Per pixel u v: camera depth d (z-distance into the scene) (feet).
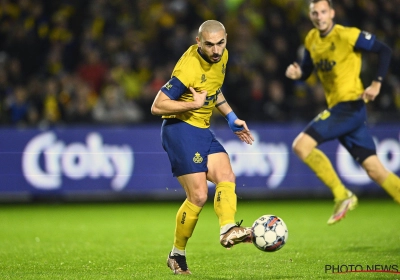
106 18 177.68
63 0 179.01
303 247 85.05
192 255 79.41
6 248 87.56
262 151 152.66
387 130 153.48
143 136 151.94
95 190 149.79
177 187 152.46
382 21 187.42
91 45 171.12
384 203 150.82
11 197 161.79
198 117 63.36
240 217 125.08
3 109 155.12
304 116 163.43
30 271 68.08
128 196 164.86
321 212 133.59
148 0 181.68
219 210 61.57
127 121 157.89
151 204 154.40
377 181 90.53
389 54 87.20
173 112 60.49
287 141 153.79
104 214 134.41
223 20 179.83
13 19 174.81
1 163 147.74
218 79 63.10
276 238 60.70
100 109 156.87
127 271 67.56
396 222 115.55
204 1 183.21
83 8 179.42
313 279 61.26
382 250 81.05
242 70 167.63
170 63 170.19
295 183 153.48
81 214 134.62
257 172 152.25
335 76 89.35
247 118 161.27
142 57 171.12
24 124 154.10
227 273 65.51
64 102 157.28
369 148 90.33
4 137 148.05
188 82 61.46
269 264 71.20
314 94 165.78
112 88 159.22
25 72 169.37
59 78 162.50
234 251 82.28
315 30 91.66
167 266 70.85
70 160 149.48
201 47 60.44
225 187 62.28
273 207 143.95
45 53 171.94
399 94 169.48
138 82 168.66
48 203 157.89
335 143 151.94
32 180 148.66
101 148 150.30
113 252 83.20
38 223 119.03
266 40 178.70
